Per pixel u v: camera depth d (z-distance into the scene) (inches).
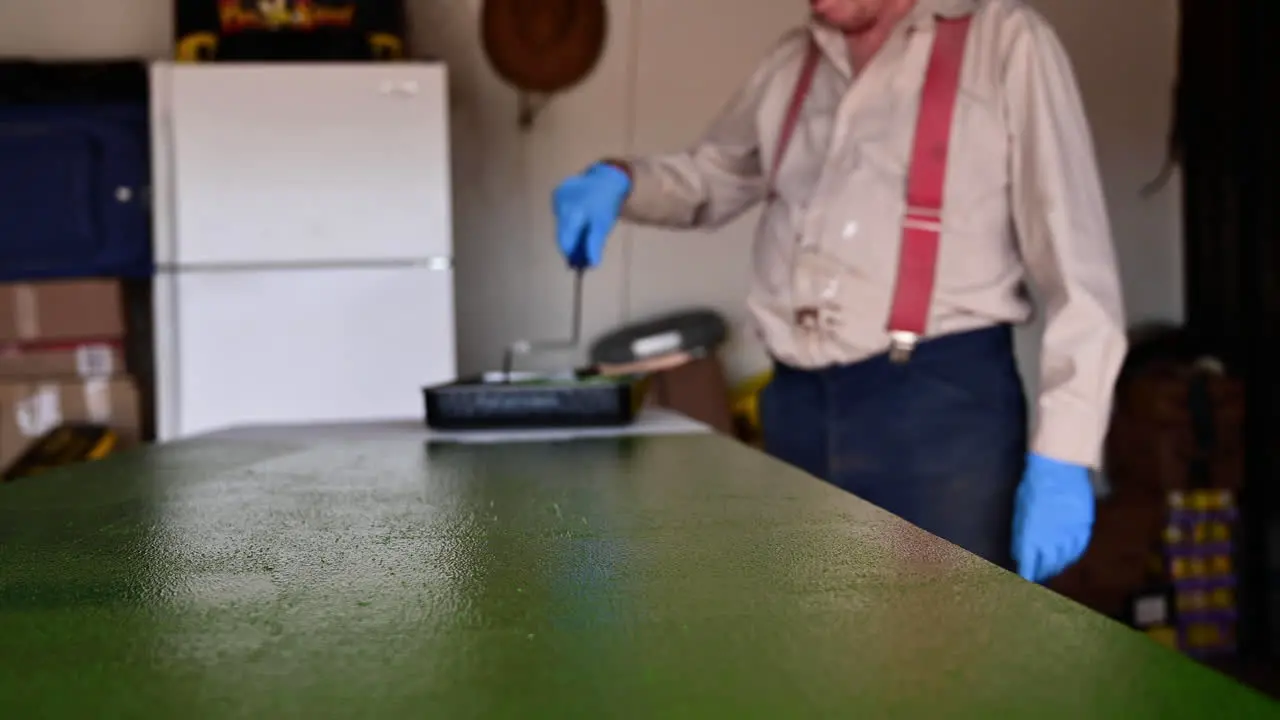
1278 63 117.6
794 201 58.1
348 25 105.7
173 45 120.0
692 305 131.0
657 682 15.8
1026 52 51.8
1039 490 49.9
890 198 54.0
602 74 129.4
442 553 25.0
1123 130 135.0
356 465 41.3
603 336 130.4
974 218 53.2
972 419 53.7
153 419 121.8
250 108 101.7
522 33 128.1
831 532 26.6
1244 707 14.5
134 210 111.7
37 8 124.4
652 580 22.0
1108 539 115.3
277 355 102.4
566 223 65.5
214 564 24.1
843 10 54.6
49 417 107.6
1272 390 119.0
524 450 45.3
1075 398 49.8
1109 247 51.6
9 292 107.7
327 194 102.3
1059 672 16.0
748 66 130.7
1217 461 117.1
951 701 14.9
